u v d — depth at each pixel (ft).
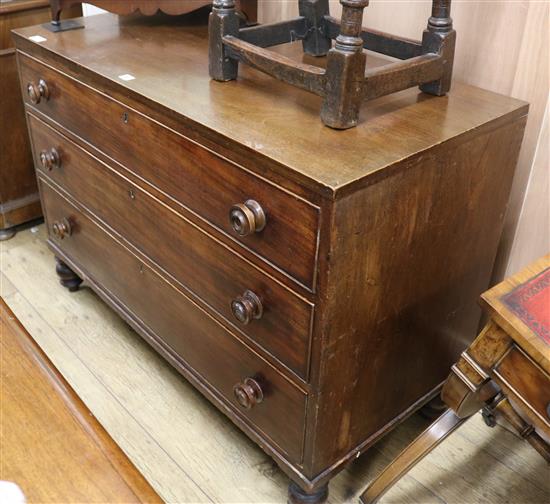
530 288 2.94
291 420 3.60
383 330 3.51
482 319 4.70
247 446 4.45
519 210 4.20
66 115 4.51
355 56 3.04
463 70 4.18
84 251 5.16
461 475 4.25
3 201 6.41
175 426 4.58
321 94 3.22
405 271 3.38
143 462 4.31
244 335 3.68
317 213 2.83
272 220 3.11
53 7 4.64
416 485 4.18
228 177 3.26
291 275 3.14
